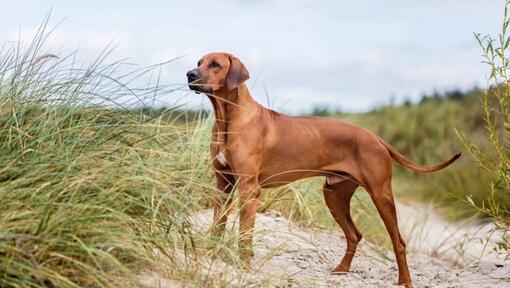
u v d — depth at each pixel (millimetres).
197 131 9688
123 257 6367
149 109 7770
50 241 5652
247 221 7699
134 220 6473
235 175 7867
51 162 6277
